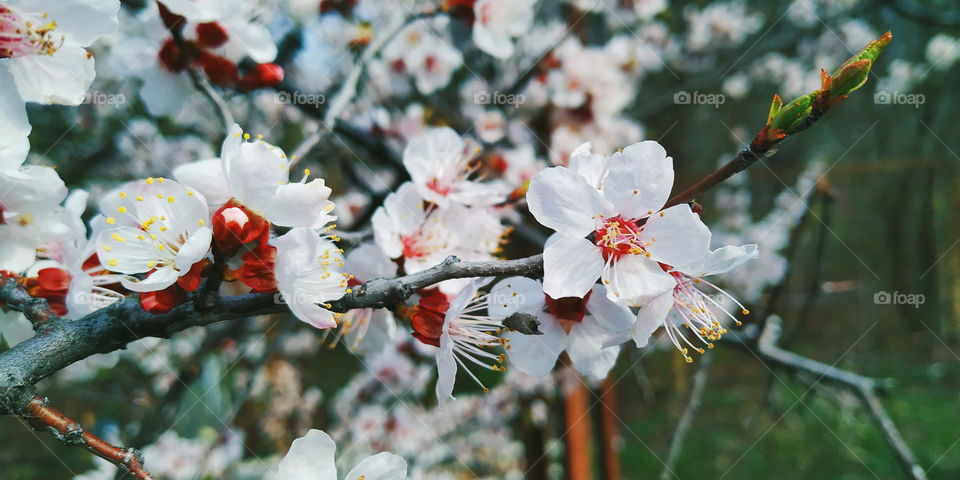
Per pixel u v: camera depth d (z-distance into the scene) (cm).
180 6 153
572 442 356
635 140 400
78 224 134
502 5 237
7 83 122
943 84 563
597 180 131
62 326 107
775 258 460
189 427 409
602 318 133
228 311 110
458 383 382
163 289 108
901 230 587
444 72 354
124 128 399
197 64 164
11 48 120
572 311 132
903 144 585
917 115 570
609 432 376
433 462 471
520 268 117
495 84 391
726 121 647
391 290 113
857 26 586
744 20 587
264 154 108
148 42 167
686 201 122
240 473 417
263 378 475
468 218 167
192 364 287
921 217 577
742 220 568
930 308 599
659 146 120
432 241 162
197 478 343
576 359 135
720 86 589
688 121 617
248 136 111
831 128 630
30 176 126
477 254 166
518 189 177
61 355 104
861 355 673
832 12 564
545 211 119
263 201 107
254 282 108
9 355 100
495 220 169
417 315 130
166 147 417
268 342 418
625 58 374
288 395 503
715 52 578
